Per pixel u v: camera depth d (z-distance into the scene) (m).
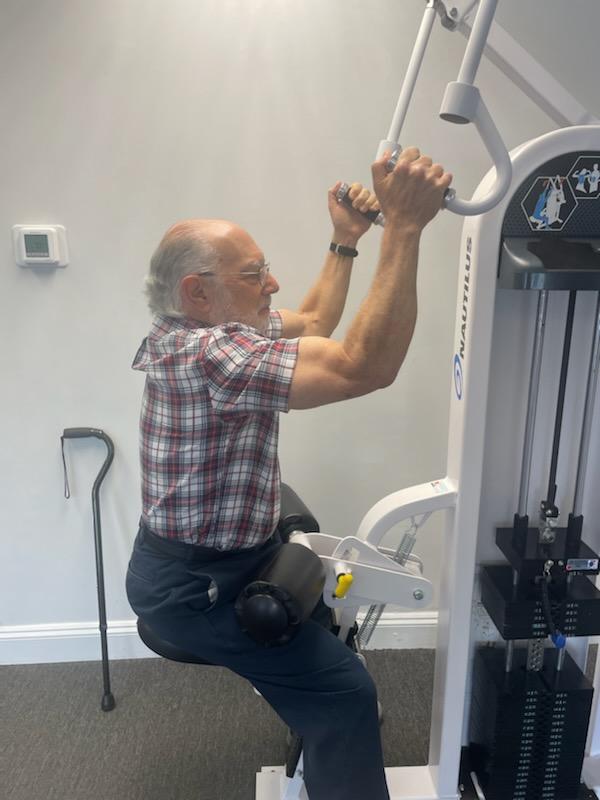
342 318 1.93
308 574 1.21
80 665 2.15
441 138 1.81
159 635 1.33
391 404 2.00
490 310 1.26
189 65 1.73
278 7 1.71
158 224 1.84
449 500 1.38
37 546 2.08
